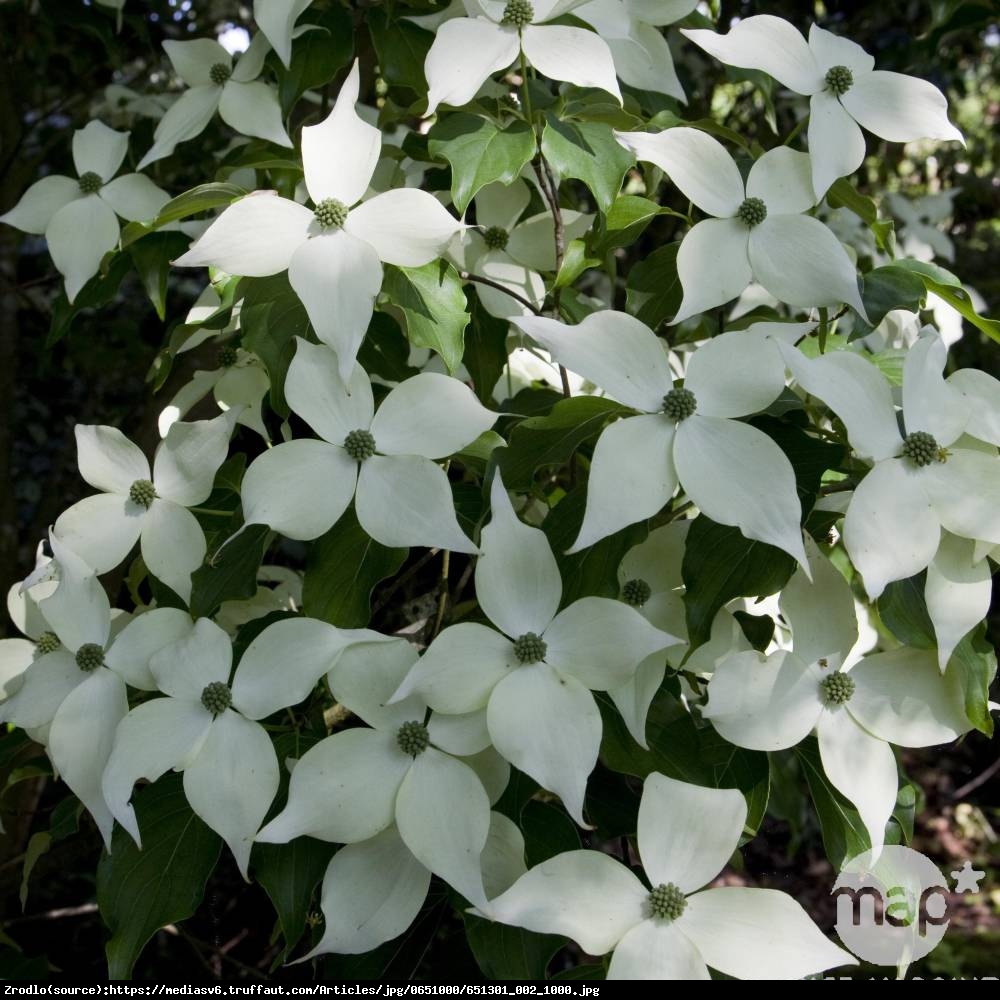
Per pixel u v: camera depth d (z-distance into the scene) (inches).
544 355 26.4
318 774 19.6
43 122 44.3
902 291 22.0
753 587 19.8
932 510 19.7
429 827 19.4
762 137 38.9
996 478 19.7
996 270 57.1
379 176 24.7
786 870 58.5
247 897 41.3
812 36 22.2
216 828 19.9
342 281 20.8
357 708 20.0
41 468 52.7
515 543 19.8
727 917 19.1
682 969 18.9
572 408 20.3
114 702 21.1
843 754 20.5
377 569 20.5
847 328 26.5
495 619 19.7
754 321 25.7
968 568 20.1
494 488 19.8
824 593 20.9
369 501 20.5
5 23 38.6
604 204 21.6
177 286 51.2
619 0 22.9
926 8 39.6
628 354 20.2
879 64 39.3
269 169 24.3
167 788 21.0
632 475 19.7
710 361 20.2
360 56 27.2
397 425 21.0
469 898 19.1
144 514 22.3
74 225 25.1
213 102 24.7
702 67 37.2
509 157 21.4
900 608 20.2
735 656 20.4
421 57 23.8
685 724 20.9
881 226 23.2
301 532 20.4
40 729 22.2
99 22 30.5
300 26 23.9
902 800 21.7
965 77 54.4
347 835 19.5
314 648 20.1
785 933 19.1
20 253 49.8
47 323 46.1
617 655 19.4
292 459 20.6
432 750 19.7
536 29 21.4
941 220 36.8
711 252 21.5
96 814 20.8
